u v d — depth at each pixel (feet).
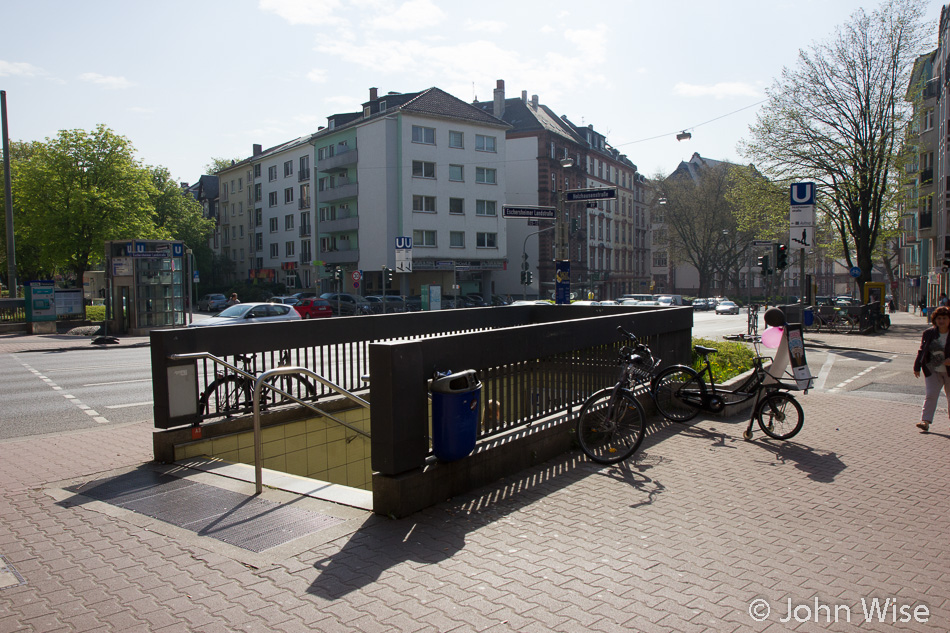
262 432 23.75
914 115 100.73
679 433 26.04
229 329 22.94
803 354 24.66
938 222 133.39
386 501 15.84
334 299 134.82
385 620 10.99
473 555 13.74
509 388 20.56
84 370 52.65
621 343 27.45
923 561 13.79
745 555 13.99
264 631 10.63
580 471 20.34
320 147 191.52
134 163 134.92
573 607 11.51
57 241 126.41
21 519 15.88
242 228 251.60
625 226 268.82
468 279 184.55
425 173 168.96
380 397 15.80
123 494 17.67
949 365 26.23
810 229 52.31
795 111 103.55
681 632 10.72
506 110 207.41
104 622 10.94
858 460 22.08
